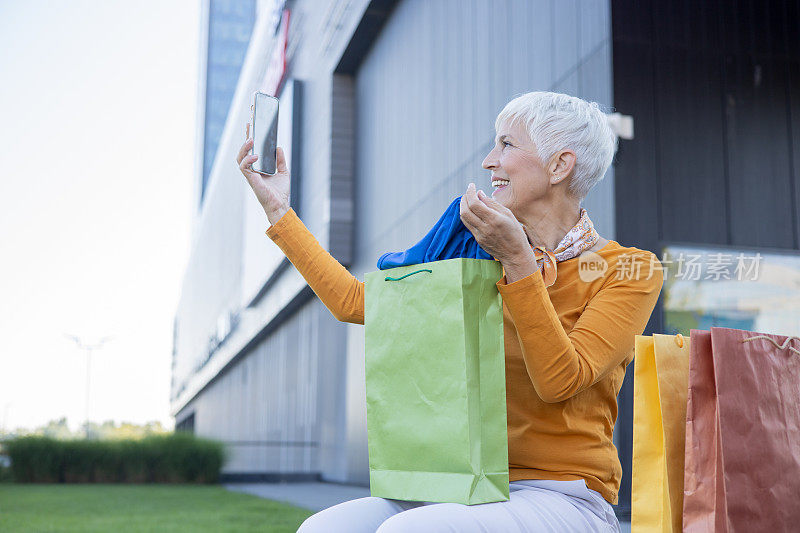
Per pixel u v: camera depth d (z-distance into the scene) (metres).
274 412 20.42
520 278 1.00
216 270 32.06
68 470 14.90
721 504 1.02
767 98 6.43
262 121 1.33
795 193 6.34
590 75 6.20
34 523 6.68
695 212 6.07
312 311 16.72
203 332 36.22
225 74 41.78
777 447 1.06
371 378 1.11
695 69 6.27
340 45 13.52
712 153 6.20
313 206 15.10
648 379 1.11
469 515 0.96
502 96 7.60
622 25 6.07
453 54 9.05
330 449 15.04
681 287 5.86
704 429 1.05
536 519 1.00
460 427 0.99
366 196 13.00
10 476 14.62
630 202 5.92
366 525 1.11
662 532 1.06
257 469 21.78
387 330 1.09
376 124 12.50
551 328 1.00
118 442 15.38
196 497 10.65
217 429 31.41
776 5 6.59
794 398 1.10
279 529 6.06
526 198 1.20
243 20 41.28
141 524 6.55
